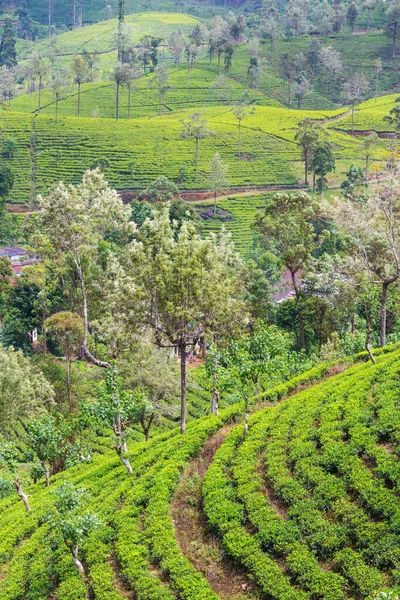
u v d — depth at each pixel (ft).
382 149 507.71
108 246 292.81
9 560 120.16
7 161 533.96
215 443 135.13
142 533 108.88
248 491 109.29
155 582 96.48
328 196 475.31
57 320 231.30
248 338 145.59
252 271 262.88
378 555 86.43
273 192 500.74
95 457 177.47
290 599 85.35
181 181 510.99
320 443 116.06
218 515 105.91
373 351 166.20
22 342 311.06
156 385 182.09
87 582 103.91
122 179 509.76
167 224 148.36
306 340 272.72
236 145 573.33
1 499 164.76
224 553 99.86
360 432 113.09
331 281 228.63
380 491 96.32
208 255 147.84
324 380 157.89
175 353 216.95
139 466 136.26
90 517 103.81
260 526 99.50
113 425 133.69
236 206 479.00
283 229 263.90
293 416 131.13
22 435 230.27
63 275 319.88
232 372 136.77
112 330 153.48
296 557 91.09
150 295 146.92
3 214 430.20
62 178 512.22
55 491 107.65
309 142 492.95
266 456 118.42
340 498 99.09
